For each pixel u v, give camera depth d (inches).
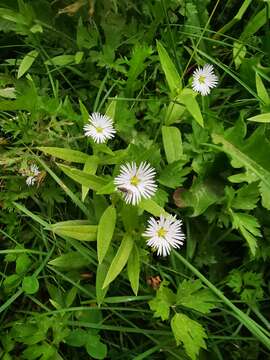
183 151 9.3
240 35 11.2
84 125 8.8
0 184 9.0
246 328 8.9
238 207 8.7
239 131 9.2
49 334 8.2
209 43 10.9
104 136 8.6
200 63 10.5
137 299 8.3
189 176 9.6
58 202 9.3
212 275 9.2
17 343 8.3
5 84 10.0
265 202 8.8
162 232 8.0
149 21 10.9
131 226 8.2
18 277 8.5
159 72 10.5
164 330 8.5
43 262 8.5
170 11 10.8
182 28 10.8
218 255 9.3
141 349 8.6
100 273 8.2
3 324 8.6
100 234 8.0
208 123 9.6
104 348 8.0
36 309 8.7
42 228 8.8
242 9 10.4
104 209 8.5
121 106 9.5
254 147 9.1
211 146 9.0
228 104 10.6
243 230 8.5
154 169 8.6
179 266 8.9
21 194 8.9
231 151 9.1
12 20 10.1
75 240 8.5
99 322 8.3
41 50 10.5
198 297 8.2
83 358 8.6
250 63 10.4
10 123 9.0
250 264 9.2
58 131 9.1
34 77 10.2
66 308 8.2
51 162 9.1
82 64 10.6
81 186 9.2
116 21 10.4
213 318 8.9
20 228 9.0
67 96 9.4
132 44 10.6
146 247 8.6
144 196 7.9
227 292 9.1
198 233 9.2
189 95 9.1
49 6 10.6
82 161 8.6
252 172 9.0
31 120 9.0
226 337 8.4
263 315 9.1
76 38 10.8
